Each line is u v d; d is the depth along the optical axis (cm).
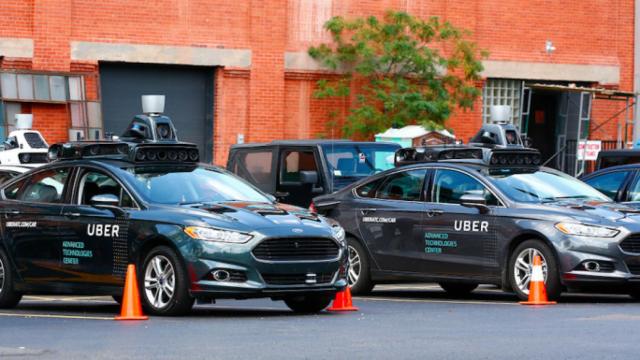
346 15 4862
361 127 4719
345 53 4794
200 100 4681
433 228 2439
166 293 1981
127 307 1941
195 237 1942
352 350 1505
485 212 2364
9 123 4256
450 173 2467
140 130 3161
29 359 1423
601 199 2473
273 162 3130
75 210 2125
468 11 5091
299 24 4794
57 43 4353
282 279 1969
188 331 1736
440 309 2169
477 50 5050
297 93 4800
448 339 1625
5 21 4288
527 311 2083
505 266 2330
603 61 5416
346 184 3036
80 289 2120
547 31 5284
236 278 1934
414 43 4778
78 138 4169
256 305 2372
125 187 2084
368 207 2552
